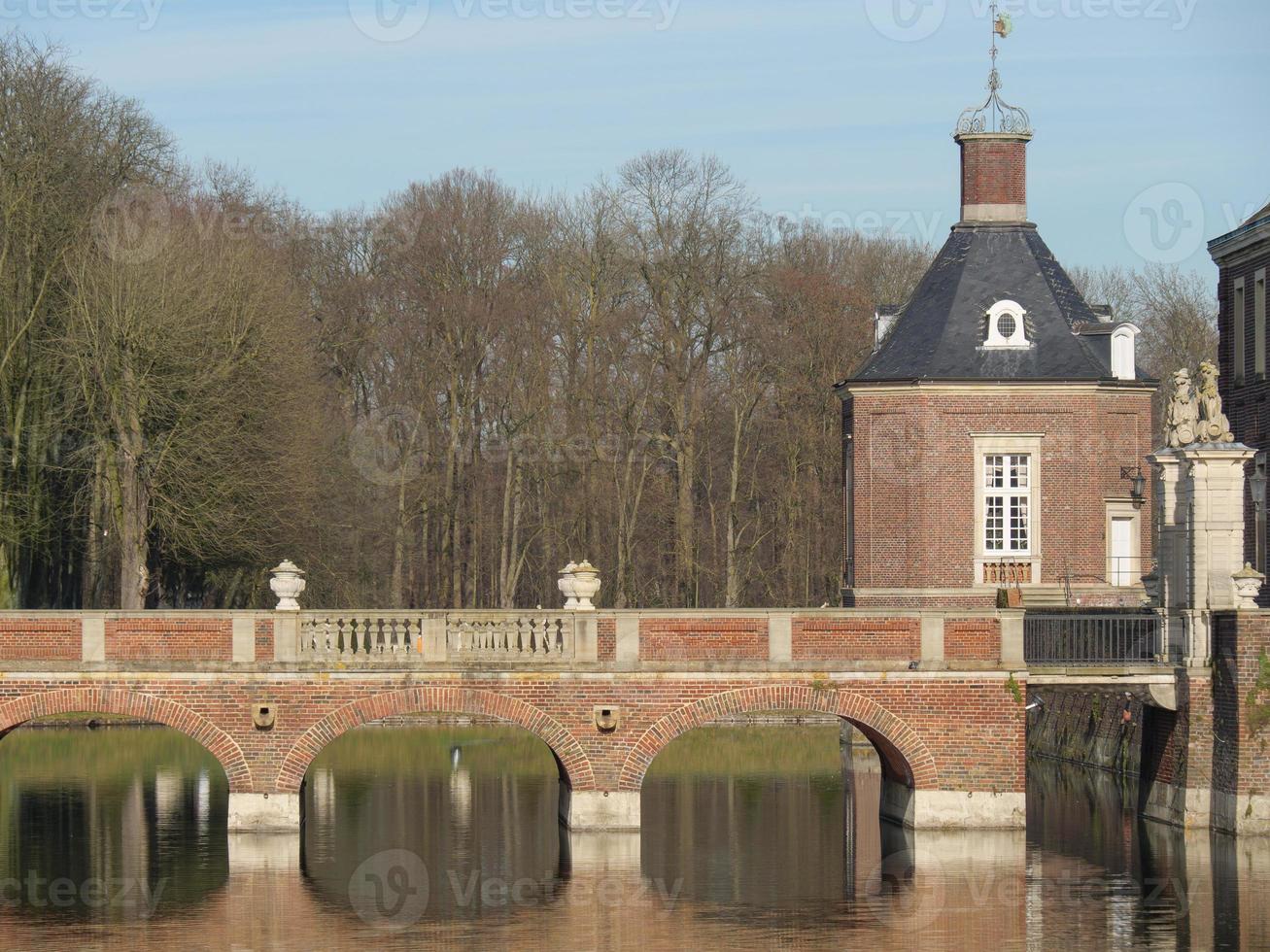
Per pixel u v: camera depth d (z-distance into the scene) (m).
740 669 47.72
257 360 69.94
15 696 46.75
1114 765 58.31
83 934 38.25
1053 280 68.81
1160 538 51.12
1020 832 48.03
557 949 37.12
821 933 38.41
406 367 88.06
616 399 88.00
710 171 90.38
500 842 48.16
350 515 84.25
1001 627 48.16
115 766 64.25
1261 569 59.56
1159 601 51.38
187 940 37.69
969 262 68.81
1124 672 48.94
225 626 47.25
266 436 70.44
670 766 66.38
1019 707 48.03
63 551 75.50
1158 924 38.84
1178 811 49.25
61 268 69.12
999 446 65.94
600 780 47.59
